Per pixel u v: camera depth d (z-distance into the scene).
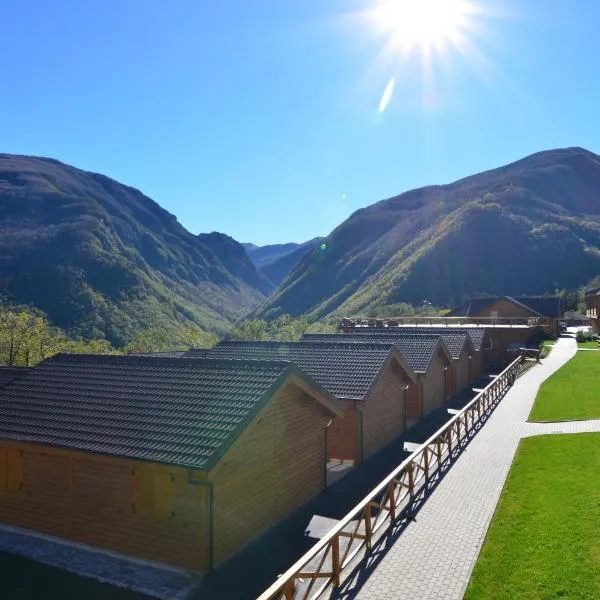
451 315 68.75
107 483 10.09
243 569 9.43
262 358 18.98
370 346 17.80
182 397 10.91
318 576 7.79
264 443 10.98
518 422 18.77
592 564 8.16
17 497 11.03
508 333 41.44
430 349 22.41
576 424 17.67
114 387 11.98
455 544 9.47
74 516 10.39
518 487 12.07
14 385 12.99
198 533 9.27
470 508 11.14
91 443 9.87
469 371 29.83
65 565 9.66
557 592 7.53
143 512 9.69
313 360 17.83
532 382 27.14
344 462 15.63
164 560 9.52
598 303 53.69
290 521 11.53
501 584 7.92
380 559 9.03
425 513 10.98
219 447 9.03
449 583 8.12
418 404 21.34
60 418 11.02
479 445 16.00
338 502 12.64
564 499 10.87
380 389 17.39
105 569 9.51
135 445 9.54
